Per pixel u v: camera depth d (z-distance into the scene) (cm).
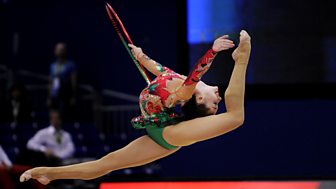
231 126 1060
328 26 1986
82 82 3306
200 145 2066
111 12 1230
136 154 1112
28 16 3397
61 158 2467
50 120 2769
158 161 2722
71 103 2952
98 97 3198
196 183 1741
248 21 2006
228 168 2055
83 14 3331
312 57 1997
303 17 1997
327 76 1994
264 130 2041
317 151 2031
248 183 1734
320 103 2020
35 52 3384
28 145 2488
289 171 2036
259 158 2042
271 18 2002
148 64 1167
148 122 1100
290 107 2031
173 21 3142
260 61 2012
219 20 2009
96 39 3309
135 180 1750
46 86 3316
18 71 3391
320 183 1723
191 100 1120
